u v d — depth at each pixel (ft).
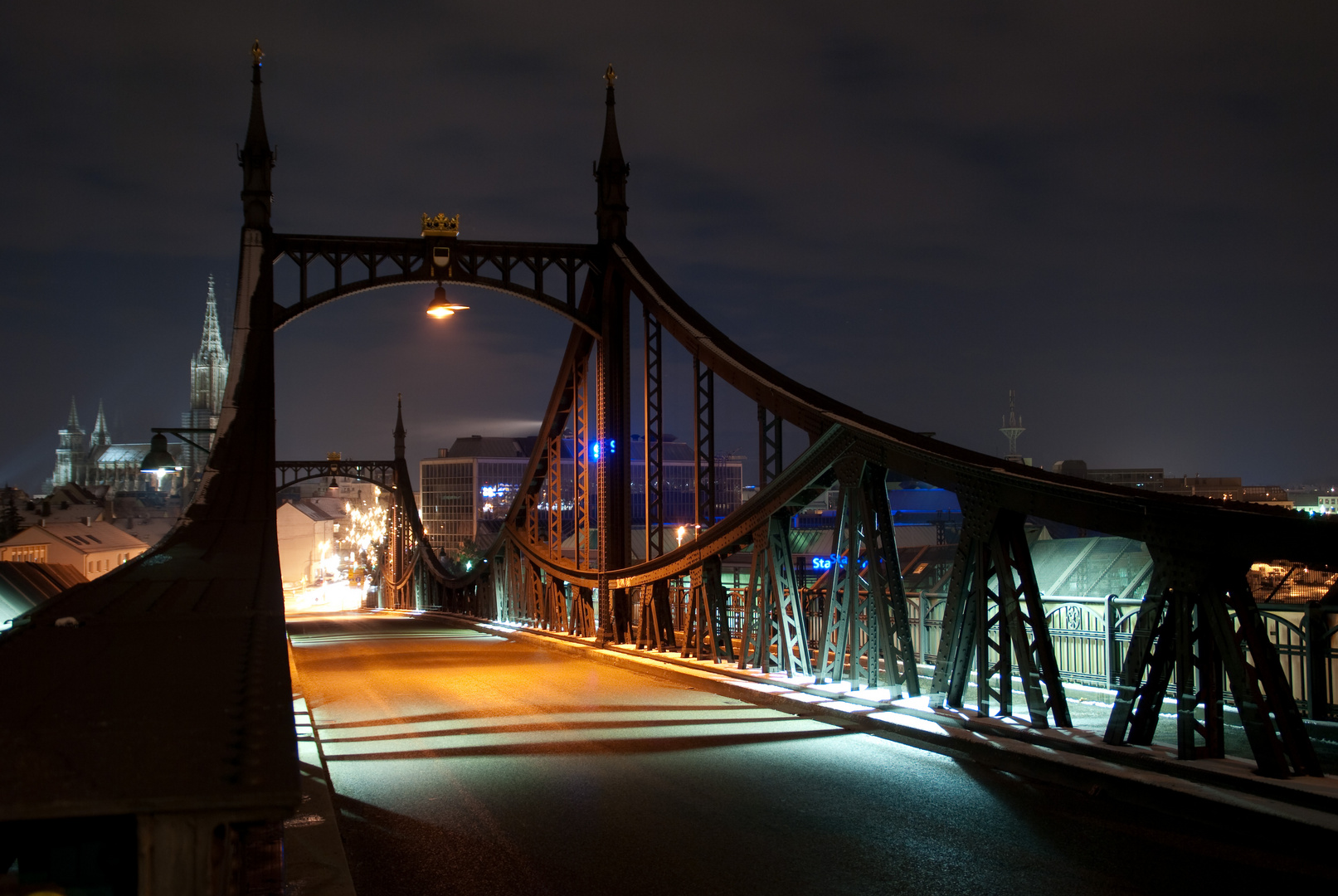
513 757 33.71
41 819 8.73
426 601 191.52
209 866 8.97
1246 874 20.61
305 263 70.18
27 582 101.50
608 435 73.31
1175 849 22.35
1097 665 41.68
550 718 41.68
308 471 220.84
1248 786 23.82
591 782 29.78
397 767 32.30
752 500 48.44
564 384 84.28
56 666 14.29
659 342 64.95
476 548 371.35
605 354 72.90
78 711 11.69
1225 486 245.04
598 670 62.08
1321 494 328.49
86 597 22.03
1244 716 24.63
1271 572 43.80
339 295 70.13
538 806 27.25
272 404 65.21
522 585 103.45
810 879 21.08
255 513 45.14
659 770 31.30
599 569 72.95
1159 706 27.81
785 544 47.11
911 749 33.42
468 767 32.09
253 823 9.22
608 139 74.18
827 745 34.55
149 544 256.73
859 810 26.20
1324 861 21.18
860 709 37.96
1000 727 31.53
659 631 62.95
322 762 32.01
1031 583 31.58
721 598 54.49
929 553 87.61
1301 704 32.73
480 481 458.50
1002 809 25.89
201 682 13.30
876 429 38.81
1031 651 31.78
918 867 21.59
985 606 33.24
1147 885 20.08
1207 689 26.20
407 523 215.72
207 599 21.63
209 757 9.98
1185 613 26.17
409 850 23.35
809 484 43.27
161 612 19.57
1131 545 49.24
